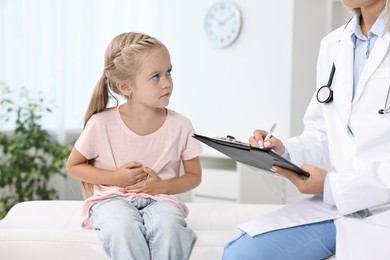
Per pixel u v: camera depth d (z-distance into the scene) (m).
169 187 1.62
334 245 1.39
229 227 1.68
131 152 1.65
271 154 1.25
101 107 1.69
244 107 3.71
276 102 3.54
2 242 1.43
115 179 1.59
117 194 1.59
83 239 1.43
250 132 3.69
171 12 4.06
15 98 3.67
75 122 3.92
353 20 1.51
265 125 3.61
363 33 1.48
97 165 1.68
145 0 4.10
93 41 3.93
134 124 1.66
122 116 1.67
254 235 1.36
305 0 3.49
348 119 1.38
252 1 3.62
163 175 1.67
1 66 3.59
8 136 3.66
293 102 3.49
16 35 3.67
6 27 3.64
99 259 1.41
